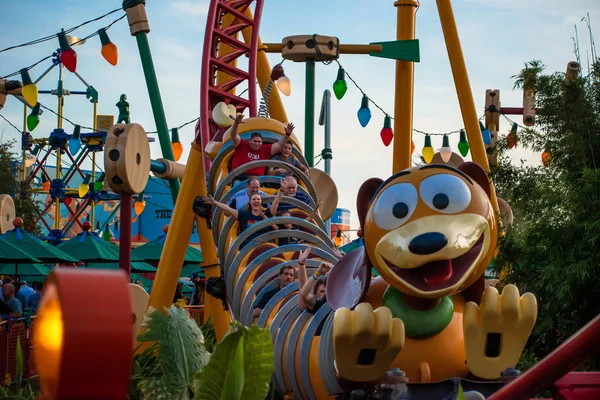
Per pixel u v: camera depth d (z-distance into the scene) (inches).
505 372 203.9
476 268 207.3
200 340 102.6
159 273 460.1
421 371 212.7
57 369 39.1
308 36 510.6
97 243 748.6
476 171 221.6
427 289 202.4
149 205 1507.1
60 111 1254.3
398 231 202.4
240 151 399.2
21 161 1334.9
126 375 40.0
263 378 93.4
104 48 436.5
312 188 372.2
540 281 303.9
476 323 205.2
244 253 313.4
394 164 439.5
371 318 194.9
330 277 239.8
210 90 490.6
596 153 321.7
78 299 40.0
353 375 202.1
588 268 289.6
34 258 615.2
